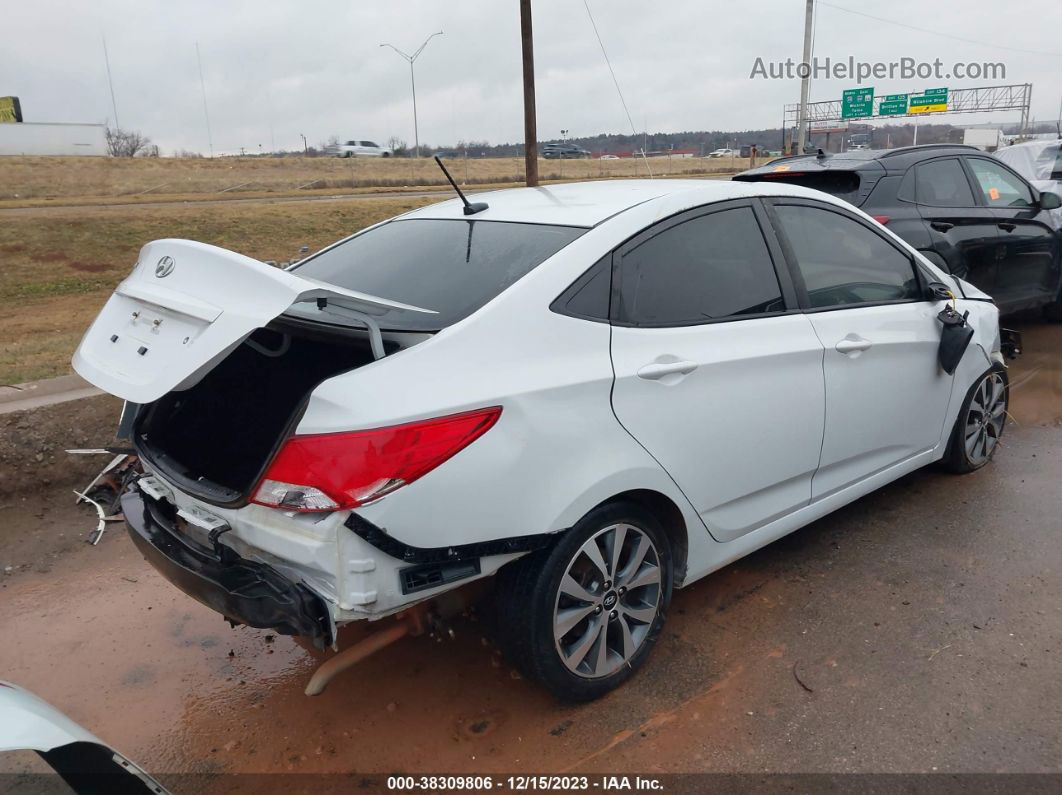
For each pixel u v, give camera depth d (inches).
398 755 105.5
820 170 260.7
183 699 119.3
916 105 1957.4
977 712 108.7
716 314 121.3
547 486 99.0
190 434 123.1
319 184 1809.8
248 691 120.6
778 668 119.4
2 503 183.9
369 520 87.5
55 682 124.3
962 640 124.4
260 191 1619.1
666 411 111.3
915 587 139.5
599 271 110.1
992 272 273.3
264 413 124.5
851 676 117.1
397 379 91.5
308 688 106.8
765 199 135.2
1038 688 113.0
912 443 160.1
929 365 157.9
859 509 169.5
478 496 93.5
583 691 110.3
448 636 129.9
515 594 102.3
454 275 113.3
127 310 104.6
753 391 122.4
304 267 141.9
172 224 943.7
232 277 91.4
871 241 152.3
